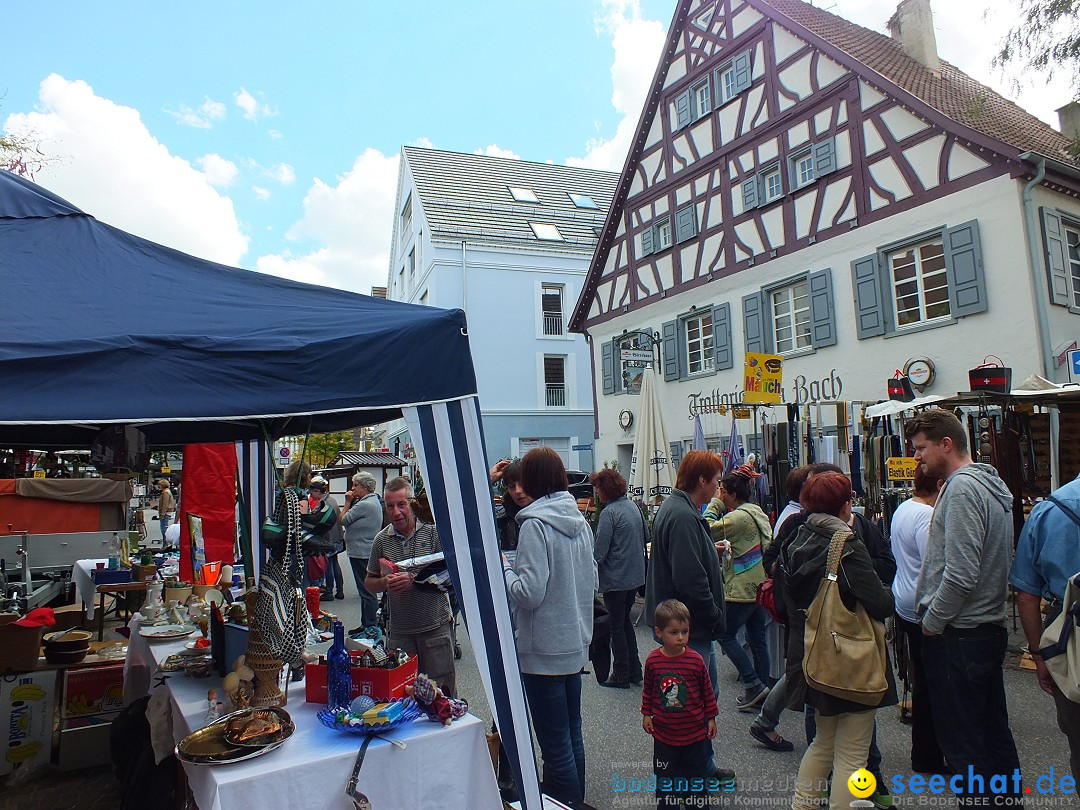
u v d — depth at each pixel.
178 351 2.30
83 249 3.07
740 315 13.66
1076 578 2.37
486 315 23.59
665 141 15.61
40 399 2.07
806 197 12.32
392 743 2.37
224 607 3.65
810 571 2.90
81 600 6.82
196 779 2.27
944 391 10.04
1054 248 9.40
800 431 8.59
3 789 3.90
